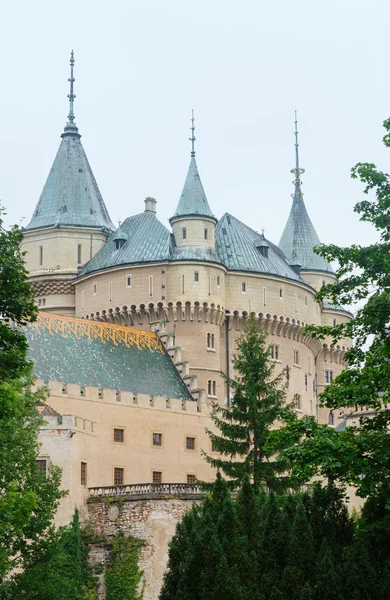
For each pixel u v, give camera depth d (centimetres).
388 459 5759
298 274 16112
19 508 6831
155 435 11688
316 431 5750
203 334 13900
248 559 6419
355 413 11288
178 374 12900
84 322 12544
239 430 9619
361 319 6253
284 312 14700
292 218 17412
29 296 5884
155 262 14012
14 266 5778
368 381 6078
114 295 14238
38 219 15800
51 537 8262
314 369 15788
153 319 13988
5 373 5681
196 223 14212
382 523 5900
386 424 6169
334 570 6062
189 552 6612
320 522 6544
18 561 8294
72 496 10000
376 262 6375
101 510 10100
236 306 14338
